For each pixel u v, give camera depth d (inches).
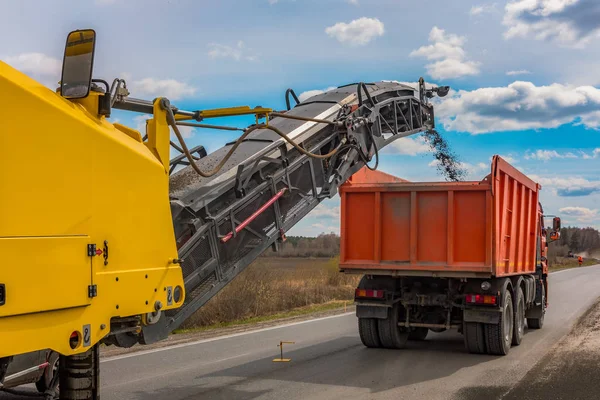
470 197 392.5
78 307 163.5
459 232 394.6
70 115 163.9
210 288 278.8
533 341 455.5
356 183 425.1
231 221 290.0
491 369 349.1
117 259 179.5
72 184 162.7
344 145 397.1
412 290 419.2
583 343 439.8
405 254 410.9
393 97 485.4
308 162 365.4
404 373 339.3
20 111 148.8
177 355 400.8
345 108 410.0
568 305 728.3
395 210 415.2
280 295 778.8
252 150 328.8
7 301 142.2
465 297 391.5
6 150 144.7
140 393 294.2
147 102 213.3
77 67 172.7
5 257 142.4
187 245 263.4
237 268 296.4
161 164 207.0
